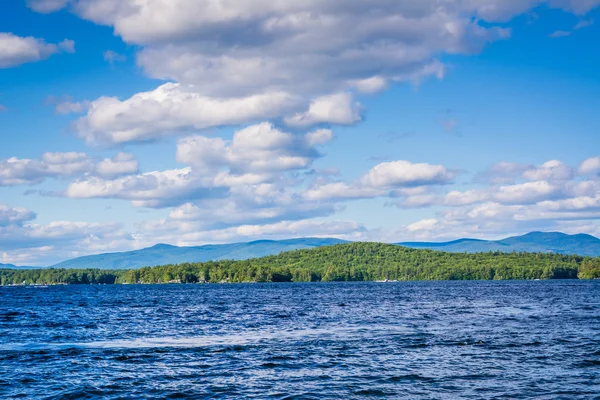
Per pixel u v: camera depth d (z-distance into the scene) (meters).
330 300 137.50
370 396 30.22
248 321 74.25
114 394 31.00
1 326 68.38
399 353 43.38
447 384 32.75
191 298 161.62
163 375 35.62
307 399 29.73
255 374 35.78
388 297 153.25
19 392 31.44
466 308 97.94
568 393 30.56
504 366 37.81
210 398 30.05
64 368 38.03
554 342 48.81
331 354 43.12
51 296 192.38
